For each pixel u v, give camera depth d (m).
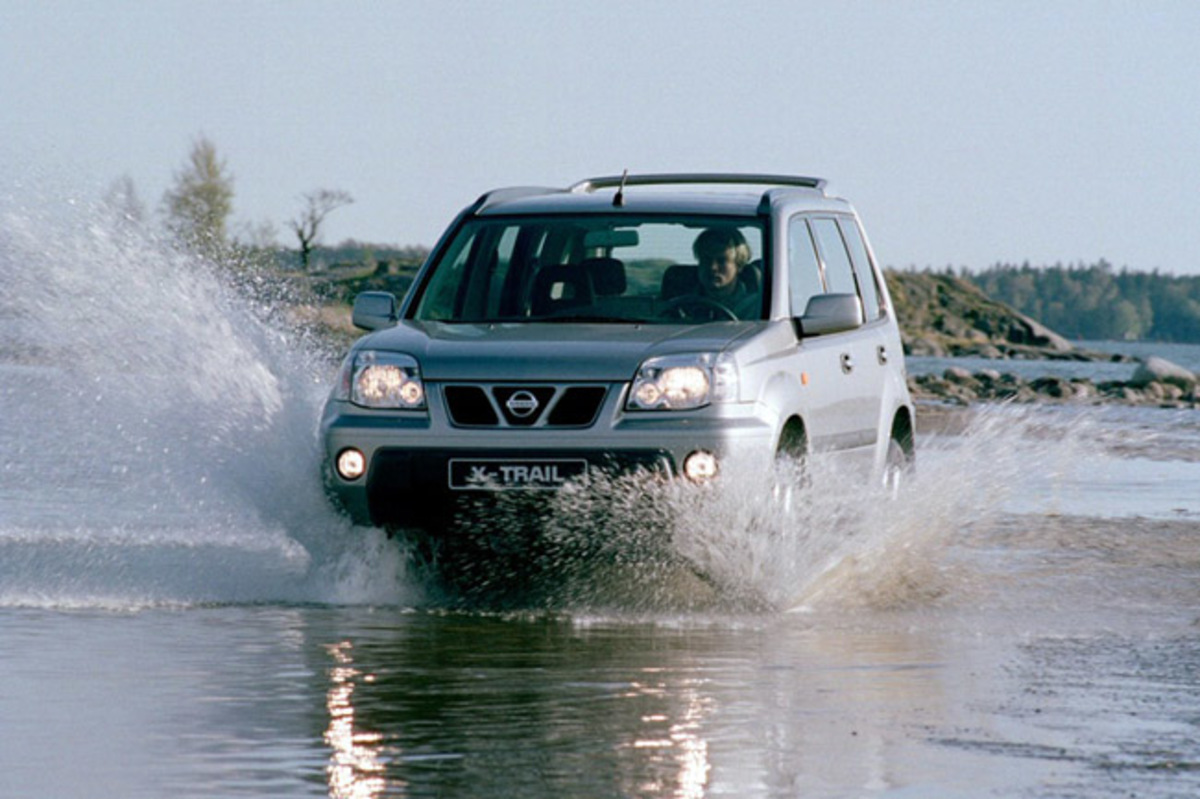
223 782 12.12
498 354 21.70
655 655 17.67
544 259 25.14
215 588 22.36
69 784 12.06
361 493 21.77
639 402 21.25
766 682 16.14
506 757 12.94
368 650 17.81
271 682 15.91
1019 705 15.14
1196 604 22.06
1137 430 62.16
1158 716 14.73
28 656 17.16
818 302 23.70
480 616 20.47
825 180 28.16
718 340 21.98
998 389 123.88
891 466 27.02
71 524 28.56
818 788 12.10
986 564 25.69
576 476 21.06
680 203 25.16
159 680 15.95
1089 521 32.31
